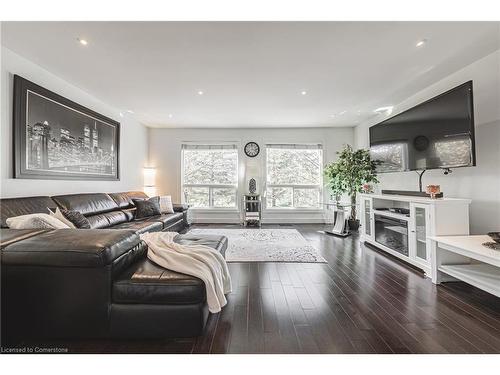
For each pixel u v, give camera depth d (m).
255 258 3.25
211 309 1.56
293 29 2.19
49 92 3.01
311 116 5.18
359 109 4.64
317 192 6.31
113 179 4.51
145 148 6.03
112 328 1.49
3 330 1.48
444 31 2.22
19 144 2.63
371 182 5.16
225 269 2.02
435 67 2.93
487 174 2.67
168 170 6.23
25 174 2.70
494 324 1.73
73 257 1.43
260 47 2.49
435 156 2.91
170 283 1.50
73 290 1.48
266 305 2.01
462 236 2.51
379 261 3.16
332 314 1.86
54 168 3.12
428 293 2.24
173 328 1.50
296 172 6.32
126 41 2.38
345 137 6.22
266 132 6.25
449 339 1.56
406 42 2.40
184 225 5.31
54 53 2.61
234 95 3.90
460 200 2.58
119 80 3.32
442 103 2.80
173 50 2.54
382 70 3.02
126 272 1.59
